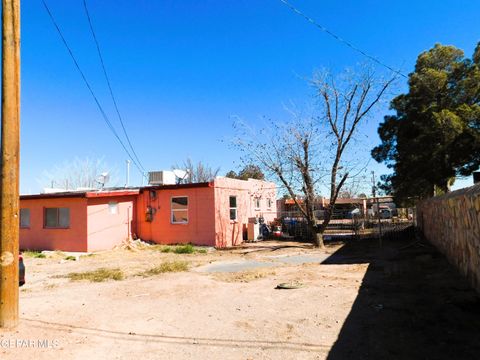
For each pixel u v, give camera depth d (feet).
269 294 26.32
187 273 36.24
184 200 67.10
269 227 84.28
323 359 14.90
